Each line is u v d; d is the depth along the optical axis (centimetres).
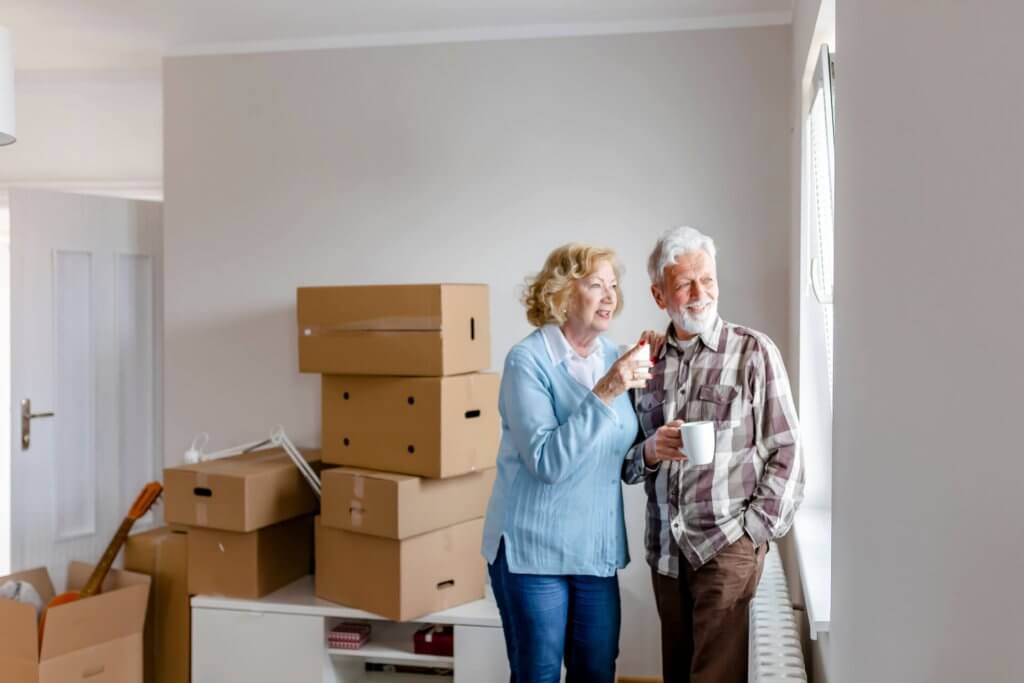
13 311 392
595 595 246
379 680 353
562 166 375
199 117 406
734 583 226
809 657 281
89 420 412
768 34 360
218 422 407
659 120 368
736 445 228
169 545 361
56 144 444
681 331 238
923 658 92
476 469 323
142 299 429
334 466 366
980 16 75
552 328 248
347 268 394
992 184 72
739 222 363
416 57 386
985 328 73
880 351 116
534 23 374
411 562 314
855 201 135
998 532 70
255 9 358
